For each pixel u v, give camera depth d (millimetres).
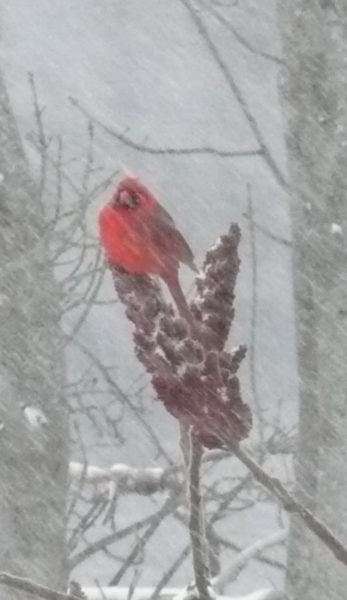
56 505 4777
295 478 4012
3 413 4711
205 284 2002
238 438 1968
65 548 4836
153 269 1988
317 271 3992
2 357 4750
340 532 3900
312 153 4023
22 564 4684
